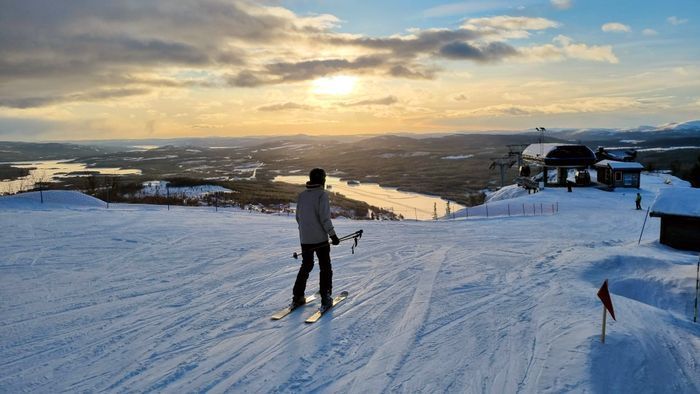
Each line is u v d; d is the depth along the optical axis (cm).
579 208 3422
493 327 570
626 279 929
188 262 965
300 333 546
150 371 439
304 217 635
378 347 505
